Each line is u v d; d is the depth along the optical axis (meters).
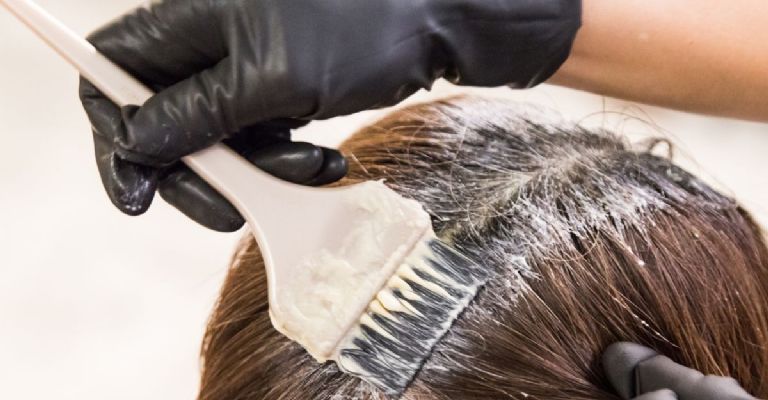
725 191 0.80
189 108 0.48
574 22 0.53
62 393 1.04
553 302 0.53
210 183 0.51
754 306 0.58
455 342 0.51
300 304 0.49
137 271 1.09
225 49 0.50
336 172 0.54
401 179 0.59
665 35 0.56
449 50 0.52
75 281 1.07
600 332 0.53
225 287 0.64
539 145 0.61
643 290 0.54
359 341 0.49
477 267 0.51
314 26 0.48
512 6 0.51
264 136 0.54
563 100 1.12
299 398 0.54
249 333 0.58
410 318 0.49
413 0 0.49
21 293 1.05
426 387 0.51
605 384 0.53
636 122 1.01
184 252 1.10
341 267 0.49
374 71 0.49
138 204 0.51
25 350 1.04
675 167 0.62
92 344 1.06
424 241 0.50
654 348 0.54
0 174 1.09
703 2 0.56
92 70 0.50
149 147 0.49
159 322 1.08
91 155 1.12
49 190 1.10
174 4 0.49
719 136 1.17
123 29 0.50
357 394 0.53
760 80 0.58
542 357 0.52
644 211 0.56
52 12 1.12
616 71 0.59
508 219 0.54
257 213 0.50
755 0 0.55
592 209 0.55
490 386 0.51
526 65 0.55
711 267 0.57
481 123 0.63
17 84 1.12
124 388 1.05
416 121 0.65
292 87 0.48
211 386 0.61
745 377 0.57
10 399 1.02
